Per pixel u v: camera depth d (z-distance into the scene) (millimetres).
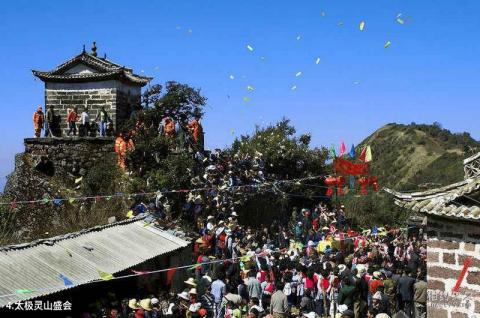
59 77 41500
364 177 35969
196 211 33656
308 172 49438
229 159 40750
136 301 19984
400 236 36969
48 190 37250
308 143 51781
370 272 25234
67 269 20016
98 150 40000
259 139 50062
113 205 33062
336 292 23750
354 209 49375
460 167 73312
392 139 98188
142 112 39969
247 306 23406
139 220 27391
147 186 34438
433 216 18406
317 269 24625
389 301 22859
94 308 20328
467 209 17484
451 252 18172
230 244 28422
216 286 22547
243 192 37812
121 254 23062
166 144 37000
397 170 87688
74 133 40812
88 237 23547
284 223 43438
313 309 24297
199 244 27641
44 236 30203
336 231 35656
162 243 25812
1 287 17438
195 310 20062
